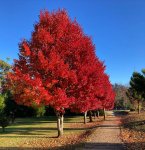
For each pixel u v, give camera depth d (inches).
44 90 971.9
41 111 2970.0
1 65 3297.2
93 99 1104.2
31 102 1027.3
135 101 3248.0
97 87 1071.6
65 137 1115.9
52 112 3129.9
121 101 4886.8
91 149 706.8
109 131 1205.1
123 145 771.4
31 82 971.9
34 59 1008.9
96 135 1045.2
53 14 1047.0
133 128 1286.9
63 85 1009.5
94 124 1825.8
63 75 979.3
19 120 2549.2
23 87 994.1
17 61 1031.0
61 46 1011.9
